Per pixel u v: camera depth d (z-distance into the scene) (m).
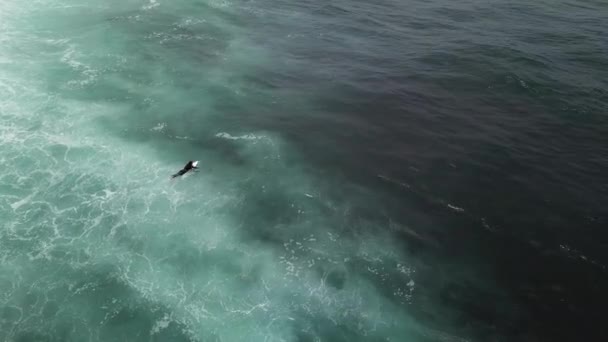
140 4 58.53
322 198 32.06
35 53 44.44
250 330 23.34
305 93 44.00
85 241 27.03
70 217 28.36
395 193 32.66
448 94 45.03
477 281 26.42
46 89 39.50
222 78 45.19
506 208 31.47
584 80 47.75
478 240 29.03
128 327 22.83
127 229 28.14
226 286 25.53
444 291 25.89
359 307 24.95
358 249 28.38
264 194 32.03
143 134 36.31
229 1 63.66
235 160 34.84
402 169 34.91
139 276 25.47
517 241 28.88
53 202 29.20
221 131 37.81
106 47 47.53
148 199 30.45
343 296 25.48
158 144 35.50
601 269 26.89
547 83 46.94
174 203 30.45
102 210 29.14
